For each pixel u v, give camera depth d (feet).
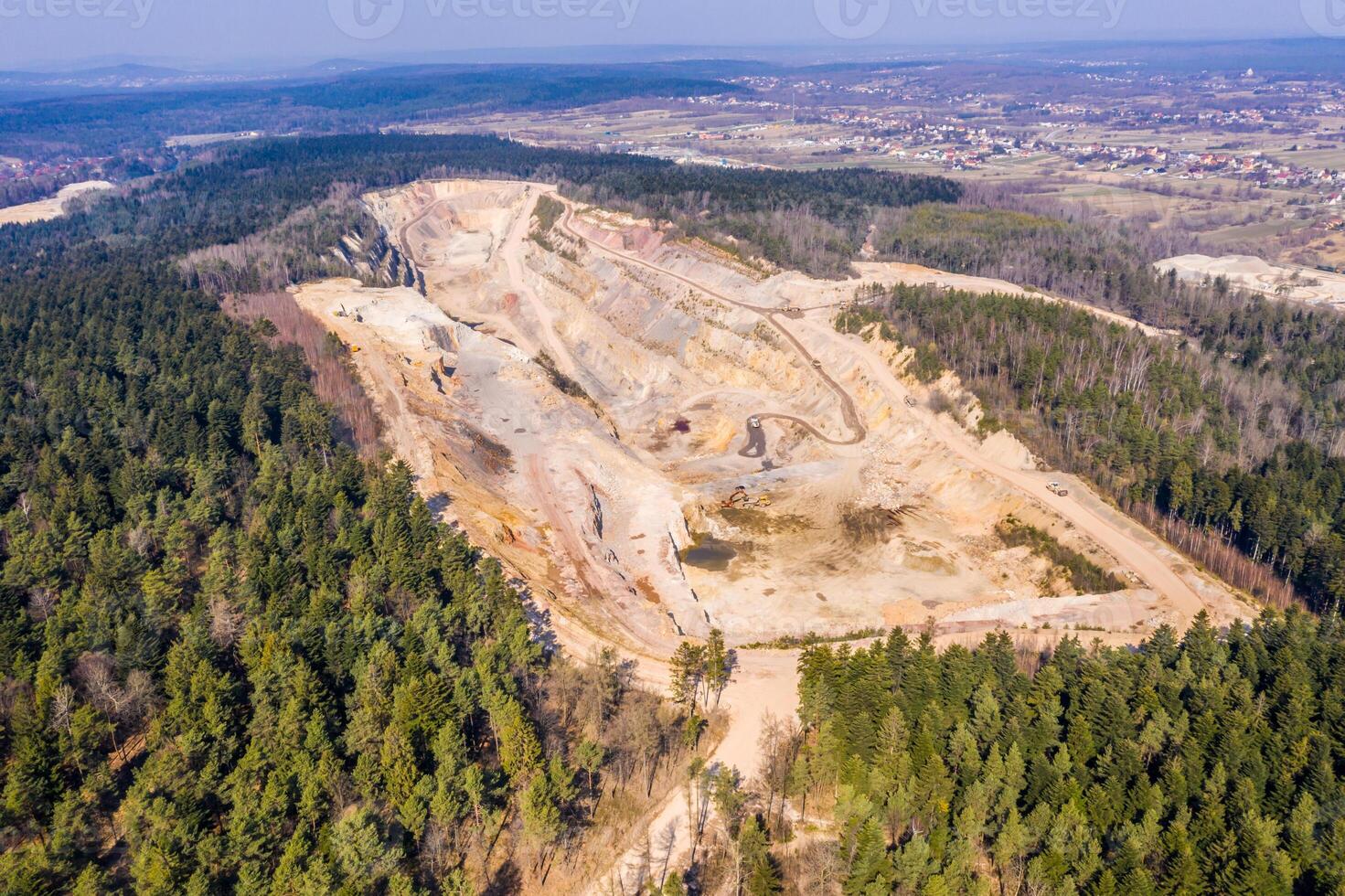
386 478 400.06
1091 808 238.89
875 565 424.87
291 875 218.79
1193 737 256.73
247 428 445.78
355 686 286.25
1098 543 397.39
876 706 278.67
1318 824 232.12
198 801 238.48
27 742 238.07
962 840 234.17
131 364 519.19
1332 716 262.06
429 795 246.06
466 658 313.12
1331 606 351.25
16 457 398.42
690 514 469.16
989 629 357.61
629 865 251.39
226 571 324.80
